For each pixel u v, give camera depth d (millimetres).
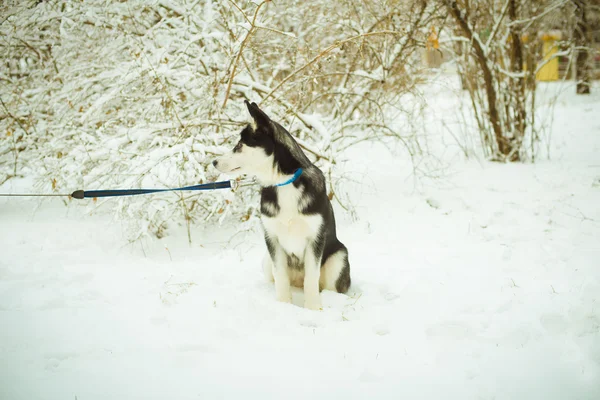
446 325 1696
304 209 1842
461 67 3975
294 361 1522
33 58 3494
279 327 1712
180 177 2520
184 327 1702
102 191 1876
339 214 2955
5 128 3123
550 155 4039
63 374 1450
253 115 1784
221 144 2799
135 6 2910
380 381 1433
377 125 3088
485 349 1555
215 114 2850
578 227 2484
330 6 3293
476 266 2176
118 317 1765
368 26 3426
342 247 2045
